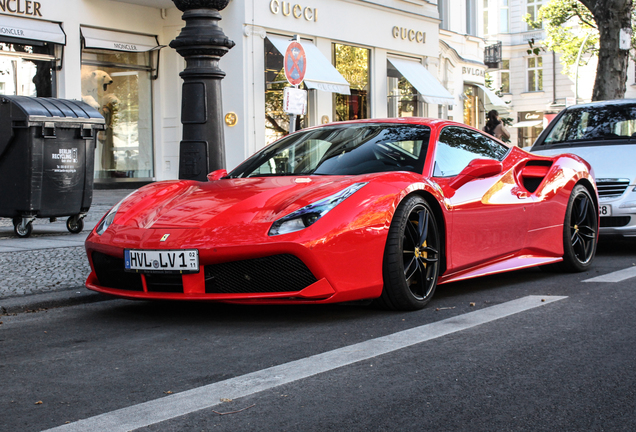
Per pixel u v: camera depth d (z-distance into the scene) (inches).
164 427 87.1
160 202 158.9
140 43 573.3
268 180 164.4
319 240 135.6
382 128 183.8
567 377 104.5
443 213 160.2
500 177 185.9
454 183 168.4
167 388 103.0
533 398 95.6
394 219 148.6
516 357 115.3
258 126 577.9
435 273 159.0
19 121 279.4
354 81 691.4
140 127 592.7
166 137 601.6
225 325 144.3
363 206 143.6
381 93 722.8
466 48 941.8
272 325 142.9
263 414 91.0
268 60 587.8
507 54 1610.5
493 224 177.3
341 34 663.1
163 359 119.3
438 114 831.1
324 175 166.1
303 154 181.3
